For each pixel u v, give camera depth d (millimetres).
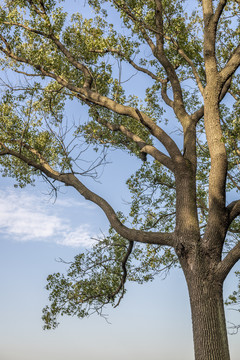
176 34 9977
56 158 11133
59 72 10359
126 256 9078
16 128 10734
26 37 10445
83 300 9375
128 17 10031
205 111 7453
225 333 5910
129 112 8555
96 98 9062
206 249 6410
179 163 7457
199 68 10805
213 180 6793
